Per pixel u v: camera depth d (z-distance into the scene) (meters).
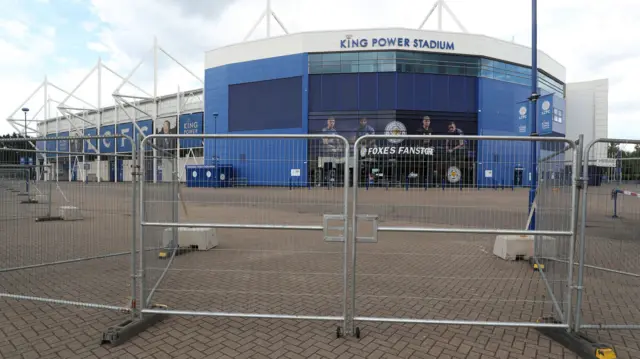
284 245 7.25
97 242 7.54
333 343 3.17
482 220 5.04
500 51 33.31
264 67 34.12
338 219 3.53
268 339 3.24
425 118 31.84
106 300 4.16
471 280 5.07
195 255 6.39
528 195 4.84
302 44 32.53
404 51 31.66
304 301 4.18
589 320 3.71
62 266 5.64
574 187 3.40
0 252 6.61
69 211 9.77
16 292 4.43
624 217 5.04
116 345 3.10
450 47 32.06
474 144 4.19
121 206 7.21
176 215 5.28
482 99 32.47
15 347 3.05
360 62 31.97
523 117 28.39
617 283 4.88
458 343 3.20
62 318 3.65
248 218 4.20
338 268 5.64
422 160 4.10
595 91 44.56
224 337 3.27
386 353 3.00
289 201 3.98
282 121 33.50
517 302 4.23
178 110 41.25
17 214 9.12
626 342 3.27
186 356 2.93
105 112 49.69
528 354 3.03
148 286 3.90
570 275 3.36
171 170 5.11
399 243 7.45
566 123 45.06
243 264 5.84
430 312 3.90
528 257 6.11
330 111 32.34
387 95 31.64
